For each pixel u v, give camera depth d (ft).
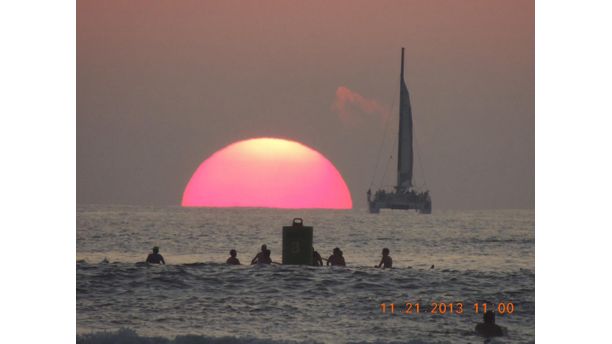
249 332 270.46
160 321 288.92
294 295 349.61
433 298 350.23
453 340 263.49
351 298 345.31
